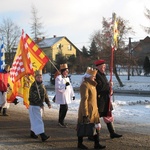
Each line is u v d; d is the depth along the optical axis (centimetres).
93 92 685
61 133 846
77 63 4656
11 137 810
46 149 697
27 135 831
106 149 687
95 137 691
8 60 4441
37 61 1002
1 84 1089
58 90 919
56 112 1177
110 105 753
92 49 4866
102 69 751
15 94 1009
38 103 767
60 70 948
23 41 890
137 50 3884
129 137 786
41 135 765
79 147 700
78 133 684
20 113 1169
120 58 2981
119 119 1010
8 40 4534
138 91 2453
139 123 948
